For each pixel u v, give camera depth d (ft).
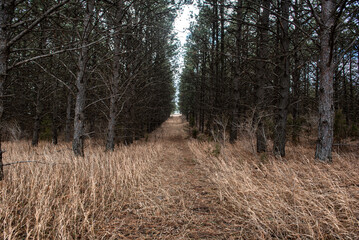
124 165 17.03
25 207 9.34
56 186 11.55
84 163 16.37
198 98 57.26
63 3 11.36
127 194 12.26
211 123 40.34
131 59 30.58
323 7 15.90
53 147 29.25
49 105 41.06
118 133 36.86
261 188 11.68
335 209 8.68
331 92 15.49
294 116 38.17
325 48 15.60
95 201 10.24
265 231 7.76
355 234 6.79
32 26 11.60
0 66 11.30
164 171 19.88
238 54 28.89
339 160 16.11
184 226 8.58
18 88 30.83
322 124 15.66
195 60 48.57
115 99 26.86
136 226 8.69
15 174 11.76
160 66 40.16
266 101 25.98
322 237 6.73
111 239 7.56
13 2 11.55
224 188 12.42
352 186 10.57
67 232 7.79
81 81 19.62
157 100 55.16
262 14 24.89
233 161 19.58
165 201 11.66
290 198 9.96
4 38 11.34
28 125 38.37
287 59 20.97
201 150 32.45
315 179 12.25
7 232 7.35
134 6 24.02
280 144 20.68
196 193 12.96
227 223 8.82
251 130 20.24
